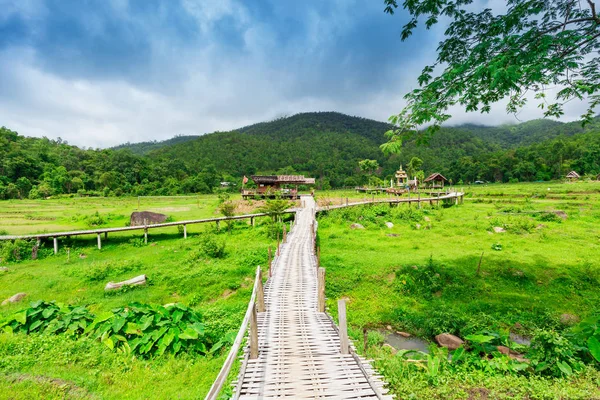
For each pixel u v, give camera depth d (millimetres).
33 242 18969
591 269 13742
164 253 18781
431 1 7008
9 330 8742
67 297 13328
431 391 6316
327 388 5223
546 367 6820
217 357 8391
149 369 7441
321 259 16078
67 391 6336
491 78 6391
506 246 17906
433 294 13164
